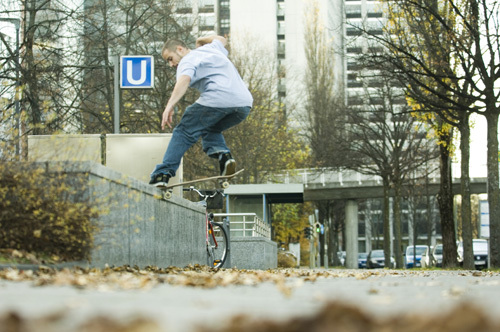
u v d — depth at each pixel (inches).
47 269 240.2
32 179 253.9
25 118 298.2
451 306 147.4
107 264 282.4
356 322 93.6
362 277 342.0
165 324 105.8
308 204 2358.5
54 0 980.6
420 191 1891.0
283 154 1861.5
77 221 258.1
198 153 1293.1
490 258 865.5
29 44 939.3
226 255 543.2
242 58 1875.0
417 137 1567.4
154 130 1131.3
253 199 1325.0
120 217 300.0
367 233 3784.5
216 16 3855.8
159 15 1152.2
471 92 951.0
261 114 1752.0
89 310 126.7
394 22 916.0
